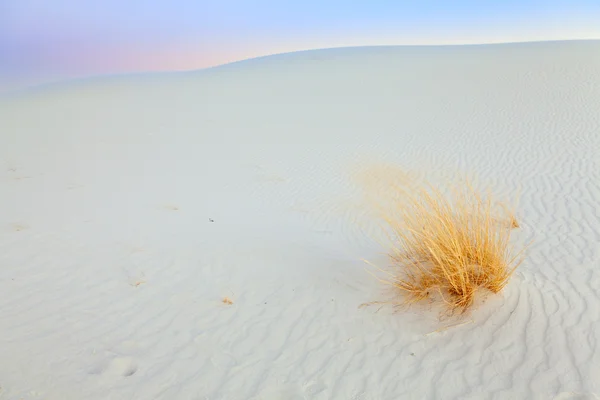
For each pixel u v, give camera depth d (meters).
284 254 5.71
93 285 4.77
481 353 3.35
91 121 18.62
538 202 7.34
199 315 4.21
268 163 11.93
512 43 42.25
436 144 12.25
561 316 3.62
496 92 17.41
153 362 3.49
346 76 27.27
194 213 7.70
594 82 16.36
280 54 51.34
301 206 8.48
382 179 9.95
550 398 2.85
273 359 3.54
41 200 8.12
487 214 4.69
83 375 3.28
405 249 4.70
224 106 21.22
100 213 7.40
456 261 3.88
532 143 11.05
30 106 24.16
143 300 4.48
